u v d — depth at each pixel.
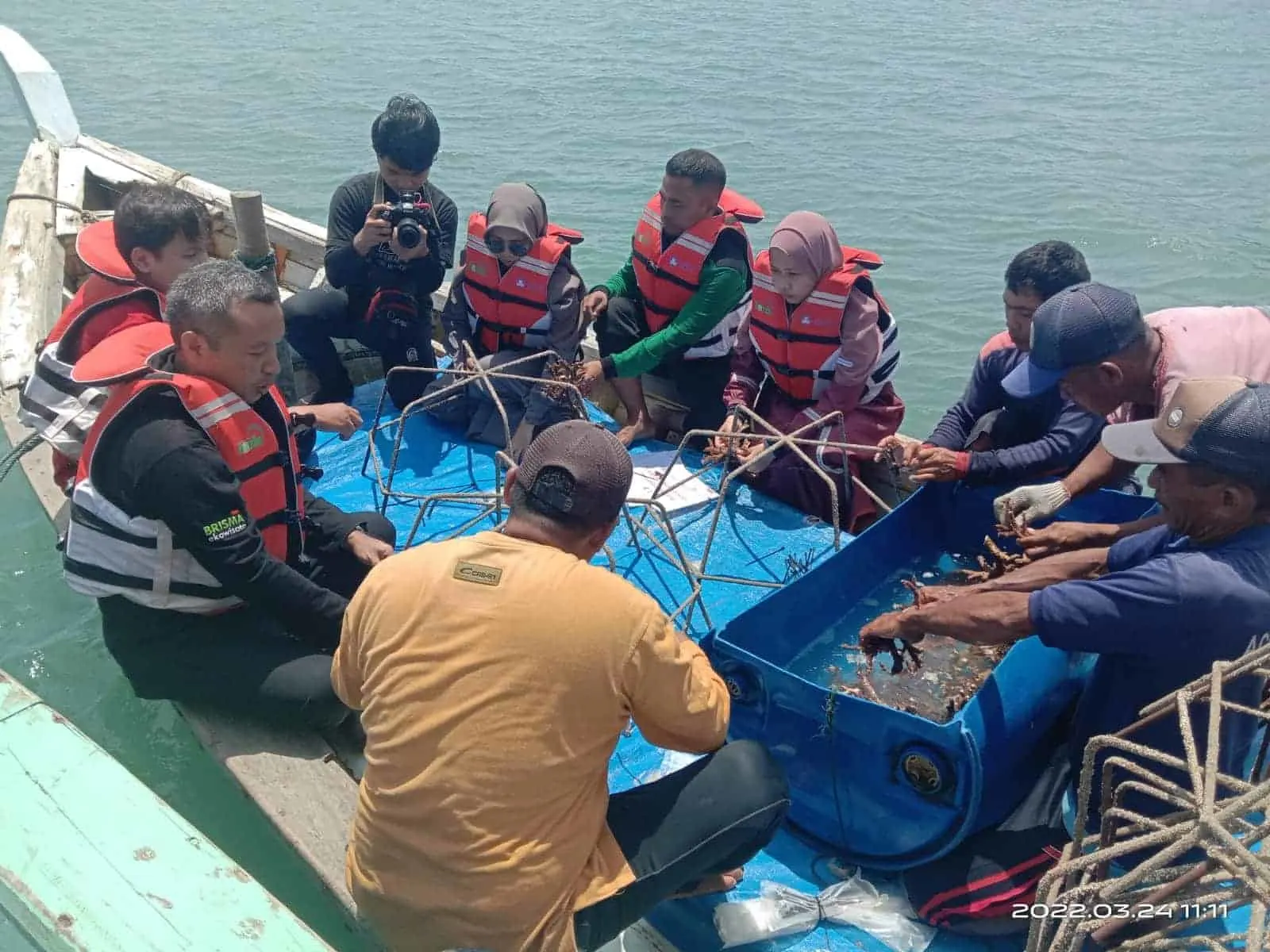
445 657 2.08
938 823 2.58
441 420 4.91
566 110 13.41
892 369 4.38
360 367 5.61
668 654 2.16
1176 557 2.28
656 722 2.22
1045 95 14.27
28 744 2.62
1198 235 9.59
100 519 2.94
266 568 2.92
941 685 3.17
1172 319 2.99
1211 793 1.73
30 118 7.50
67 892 2.25
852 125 12.88
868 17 19.56
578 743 2.09
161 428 2.82
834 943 2.58
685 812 2.38
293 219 6.41
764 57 16.34
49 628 4.14
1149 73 15.51
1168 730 2.39
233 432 2.95
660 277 4.68
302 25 18.19
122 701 3.80
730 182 10.99
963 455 3.68
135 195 3.42
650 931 2.64
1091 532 3.00
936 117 13.28
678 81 14.88
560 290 4.65
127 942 2.16
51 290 5.47
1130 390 3.02
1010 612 2.44
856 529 4.47
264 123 12.74
